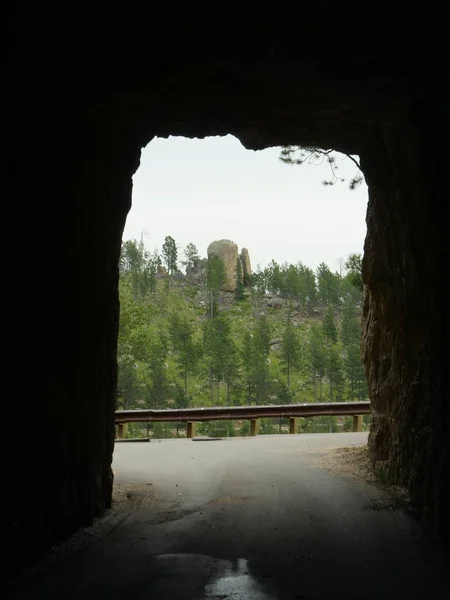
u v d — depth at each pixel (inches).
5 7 258.1
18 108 283.1
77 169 350.3
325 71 349.1
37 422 298.8
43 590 253.1
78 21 294.2
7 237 277.4
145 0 290.5
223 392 2915.8
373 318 553.6
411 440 426.9
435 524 327.6
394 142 424.2
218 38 318.7
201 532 355.6
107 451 422.3
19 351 285.0
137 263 5083.7
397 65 331.6
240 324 4375.0
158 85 366.9
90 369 378.6
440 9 287.9
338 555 305.9
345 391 2871.6
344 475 528.7
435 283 367.2
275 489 482.0
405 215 421.4
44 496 306.3
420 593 250.2
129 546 326.0
